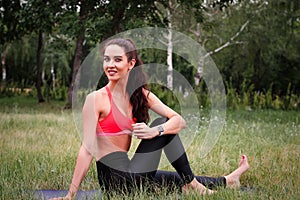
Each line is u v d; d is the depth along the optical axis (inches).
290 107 867.4
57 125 401.1
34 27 785.6
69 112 612.1
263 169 206.4
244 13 1013.8
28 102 909.2
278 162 226.5
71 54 1162.6
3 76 1215.6
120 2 576.1
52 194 163.6
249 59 1080.2
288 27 992.9
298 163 223.9
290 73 1109.1
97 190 167.9
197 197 145.3
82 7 656.4
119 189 149.6
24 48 1163.9
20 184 168.1
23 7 683.4
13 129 364.2
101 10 622.2
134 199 141.3
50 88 1110.4
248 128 389.7
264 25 1008.2
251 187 175.3
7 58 1298.0
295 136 341.1
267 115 670.5
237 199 144.3
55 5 643.5
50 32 697.6
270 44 1015.0
